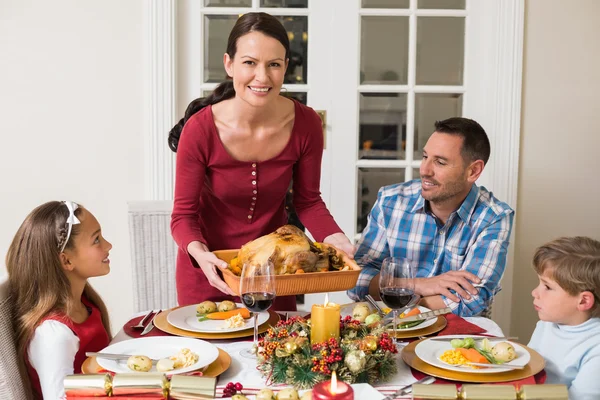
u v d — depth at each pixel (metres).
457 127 2.07
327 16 3.14
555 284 1.63
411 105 3.19
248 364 1.45
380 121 3.22
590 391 1.53
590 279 1.58
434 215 2.18
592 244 1.64
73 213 1.72
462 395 1.16
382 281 1.56
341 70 3.17
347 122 3.20
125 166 3.16
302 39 3.16
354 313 1.66
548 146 3.18
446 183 2.07
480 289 2.00
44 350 1.59
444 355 1.43
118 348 1.49
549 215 3.21
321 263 1.64
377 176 3.25
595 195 3.21
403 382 1.36
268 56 1.76
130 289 3.23
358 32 3.14
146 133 3.13
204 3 3.13
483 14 3.14
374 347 1.34
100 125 3.14
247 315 1.75
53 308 1.66
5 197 3.17
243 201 2.04
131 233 2.52
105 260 1.78
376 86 3.18
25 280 1.66
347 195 3.24
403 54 3.17
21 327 1.62
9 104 3.12
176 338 1.54
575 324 1.64
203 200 2.08
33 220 1.69
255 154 1.98
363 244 2.27
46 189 3.17
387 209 2.26
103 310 1.93
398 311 1.73
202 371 1.36
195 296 2.11
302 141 2.04
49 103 3.12
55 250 1.68
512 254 3.21
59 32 3.08
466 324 1.74
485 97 3.18
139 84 3.12
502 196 3.17
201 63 3.15
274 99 1.94
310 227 2.11
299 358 1.31
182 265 2.12
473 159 2.07
